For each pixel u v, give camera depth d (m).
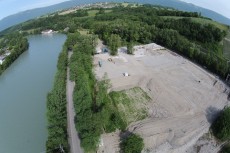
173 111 87.25
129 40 179.75
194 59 138.38
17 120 93.81
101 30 196.00
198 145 71.88
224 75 114.44
